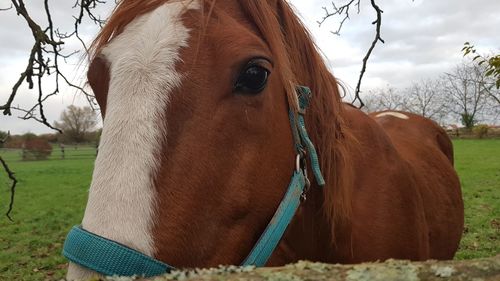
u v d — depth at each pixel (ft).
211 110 1.63
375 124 3.07
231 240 1.70
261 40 1.83
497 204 10.70
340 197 2.35
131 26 1.75
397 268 1.02
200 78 1.63
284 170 1.93
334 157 2.32
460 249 7.34
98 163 1.53
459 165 18.25
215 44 1.69
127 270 1.39
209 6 1.78
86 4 4.20
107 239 1.40
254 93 1.72
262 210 1.81
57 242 8.96
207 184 1.60
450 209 3.92
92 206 1.47
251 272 1.05
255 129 1.74
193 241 1.56
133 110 1.55
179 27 1.69
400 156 3.19
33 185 17.53
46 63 4.17
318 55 2.27
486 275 0.98
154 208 1.47
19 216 11.56
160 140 1.53
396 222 2.84
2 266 7.47
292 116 1.99
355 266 1.06
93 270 1.39
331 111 2.28
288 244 2.50
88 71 1.82
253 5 1.92
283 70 1.91
